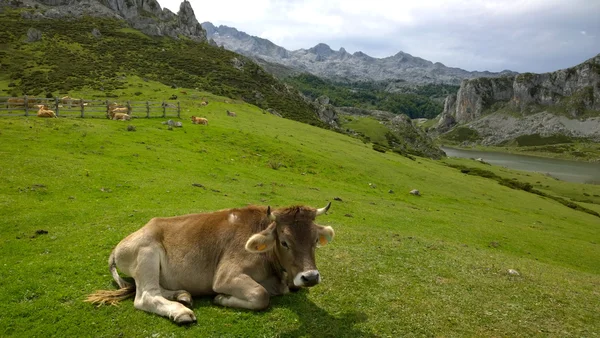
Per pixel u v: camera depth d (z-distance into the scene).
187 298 6.71
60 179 18.55
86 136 28.81
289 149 41.47
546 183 95.38
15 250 9.62
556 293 9.09
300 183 29.95
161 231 7.23
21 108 34.53
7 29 120.81
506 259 14.01
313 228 6.57
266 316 6.50
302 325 6.39
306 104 134.50
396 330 6.53
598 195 80.88
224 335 6.03
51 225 12.23
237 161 32.97
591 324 7.49
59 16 144.62
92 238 10.68
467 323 7.00
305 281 6.10
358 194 30.25
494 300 8.20
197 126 41.59
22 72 91.88
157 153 28.47
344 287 8.10
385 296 7.81
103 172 21.05
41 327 6.21
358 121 150.12
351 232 13.88
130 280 7.75
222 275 6.82
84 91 78.75
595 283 12.22
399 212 24.41
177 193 19.33
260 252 6.80
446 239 19.14
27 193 16.06
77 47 118.31
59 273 8.14
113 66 106.75
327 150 47.81
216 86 108.50
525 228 28.80
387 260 10.27
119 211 14.48
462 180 52.50
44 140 25.95
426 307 7.46
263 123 58.41
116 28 146.38
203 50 145.75
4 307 6.72
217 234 7.19
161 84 91.69
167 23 175.38
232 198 20.14
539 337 6.74
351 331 6.36
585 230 34.62
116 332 6.11
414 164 58.53
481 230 23.73
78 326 6.26
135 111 47.50
